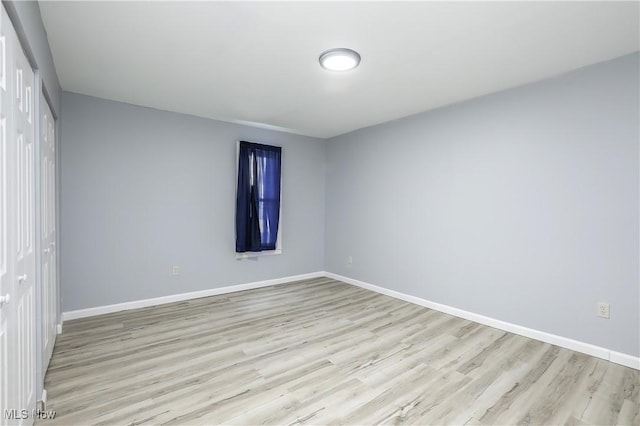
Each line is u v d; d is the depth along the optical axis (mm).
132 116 3590
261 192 4562
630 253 2391
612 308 2473
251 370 2311
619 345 2438
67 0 1773
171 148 3857
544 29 2047
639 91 2340
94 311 3385
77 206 3273
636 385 2141
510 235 3059
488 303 3227
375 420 1785
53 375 2199
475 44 2240
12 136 1340
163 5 1833
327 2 1798
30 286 1660
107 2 1795
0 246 1204
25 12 1444
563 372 2307
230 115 4004
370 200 4539
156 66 2631
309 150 5156
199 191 4082
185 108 3740
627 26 2008
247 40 2215
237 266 4434
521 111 2973
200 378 2195
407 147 4016
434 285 3723
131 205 3604
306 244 5156
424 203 3822
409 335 2965
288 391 2055
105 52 2395
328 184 5289
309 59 2488
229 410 1860
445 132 3600
